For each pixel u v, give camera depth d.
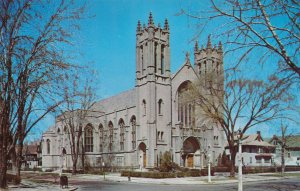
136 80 85.00
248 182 45.78
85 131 99.31
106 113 99.25
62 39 29.84
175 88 84.50
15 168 40.12
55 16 29.88
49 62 29.84
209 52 86.31
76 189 35.69
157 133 79.25
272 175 61.56
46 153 115.31
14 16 29.23
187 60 87.62
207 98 56.06
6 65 29.77
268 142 110.56
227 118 53.34
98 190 34.22
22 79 30.89
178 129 81.38
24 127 36.66
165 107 81.75
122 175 61.62
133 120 87.88
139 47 85.81
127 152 87.75
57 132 113.38
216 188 34.94
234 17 13.47
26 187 35.44
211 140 86.19
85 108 73.25
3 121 31.36
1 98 31.03
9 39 29.33
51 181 47.12
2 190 31.17
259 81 48.12
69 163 103.69
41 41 30.00
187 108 85.62
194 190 32.62
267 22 13.20
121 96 98.69
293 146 110.88
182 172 55.91
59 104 32.41
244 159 99.19
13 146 33.22
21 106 32.72
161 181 46.75
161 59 84.88
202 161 83.69
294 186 36.06
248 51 13.92
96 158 99.62
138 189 34.72
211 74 52.06
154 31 83.12
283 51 13.41
